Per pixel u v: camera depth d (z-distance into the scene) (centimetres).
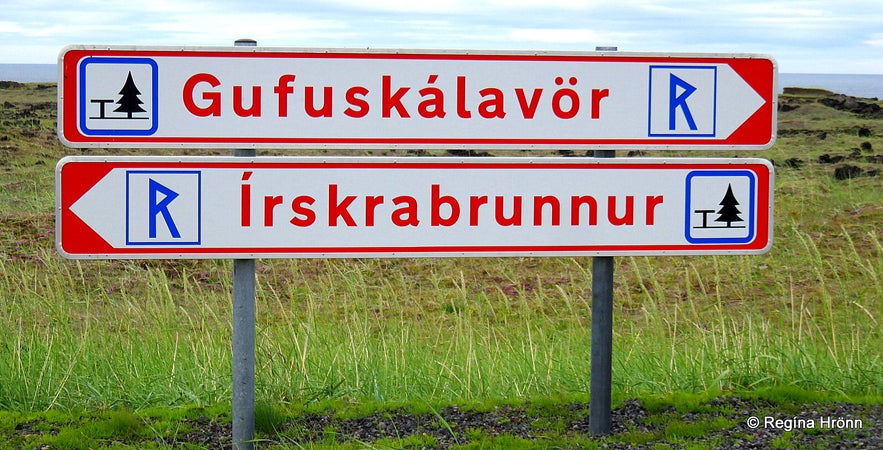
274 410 460
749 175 432
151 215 404
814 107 3950
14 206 1563
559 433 436
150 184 404
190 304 984
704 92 430
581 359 629
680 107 429
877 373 538
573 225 425
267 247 411
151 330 723
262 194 409
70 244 401
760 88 432
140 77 401
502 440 420
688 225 430
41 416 469
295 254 412
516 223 422
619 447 412
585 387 547
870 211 1435
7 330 674
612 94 426
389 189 415
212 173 406
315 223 412
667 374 545
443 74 416
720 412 462
